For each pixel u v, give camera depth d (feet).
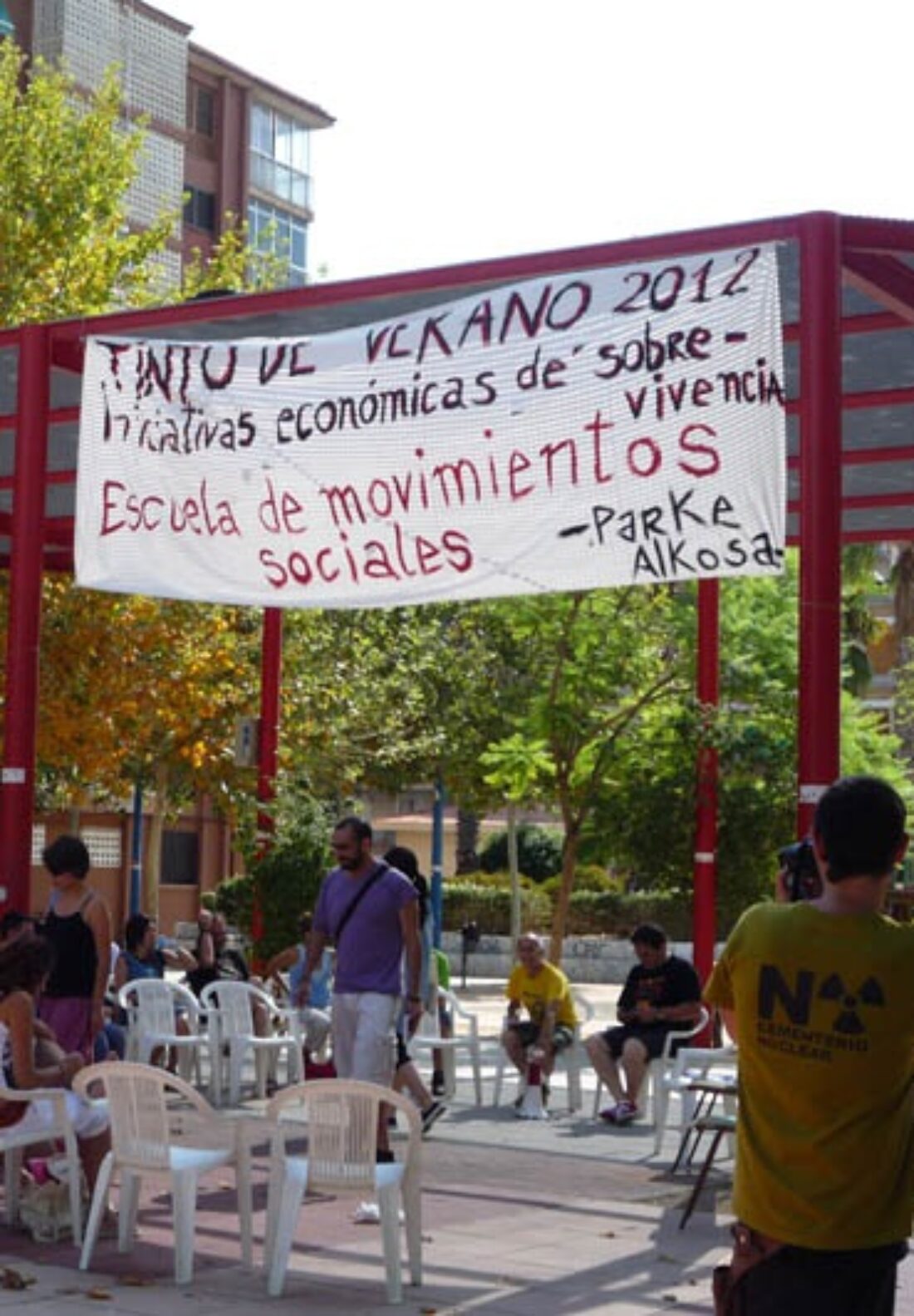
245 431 40.04
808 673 32.32
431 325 37.60
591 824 82.43
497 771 85.30
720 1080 37.06
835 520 32.81
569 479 35.76
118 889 143.95
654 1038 45.96
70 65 153.07
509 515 36.45
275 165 184.85
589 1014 54.03
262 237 103.91
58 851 32.81
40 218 82.28
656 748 78.33
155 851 103.14
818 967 13.99
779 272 38.04
